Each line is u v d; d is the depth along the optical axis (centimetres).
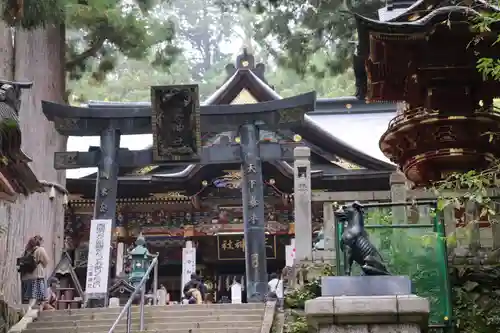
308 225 1458
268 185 2917
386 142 1794
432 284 1170
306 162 1498
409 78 1716
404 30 1580
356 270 1045
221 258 3009
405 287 826
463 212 1407
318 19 2220
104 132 2052
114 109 2059
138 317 1420
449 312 1157
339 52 2275
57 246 2259
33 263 1605
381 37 1605
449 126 1689
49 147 2280
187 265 2748
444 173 1719
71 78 2611
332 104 3341
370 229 1198
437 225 1190
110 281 2284
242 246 2995
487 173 1138
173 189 2953
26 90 2184
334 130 3167
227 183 2938
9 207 2027
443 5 1647
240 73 2967
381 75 1741
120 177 2897
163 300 1995
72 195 2903
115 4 2233
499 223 1292
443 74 1680
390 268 1177
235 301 2475
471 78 1678
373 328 794
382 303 790
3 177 1472
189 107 2036
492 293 1218
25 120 2166
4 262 1975
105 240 1834
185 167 3000
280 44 2330
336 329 798
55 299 1792
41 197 2197
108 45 2536
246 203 1969
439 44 1633
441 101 1695
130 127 2062
